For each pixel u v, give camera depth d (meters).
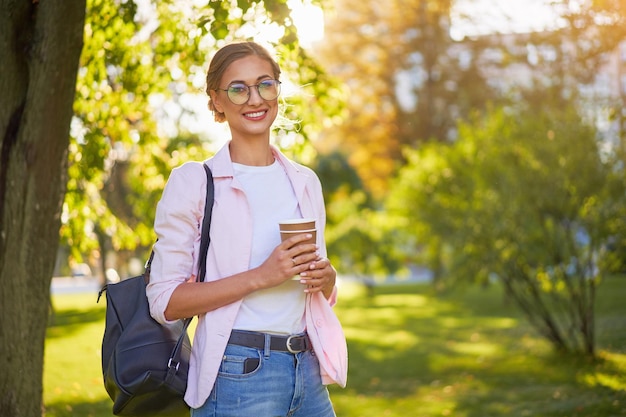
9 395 4.27
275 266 2.27
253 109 2.46
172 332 2.44
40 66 4.17
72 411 7.14
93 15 5.70
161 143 7.55
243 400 2.30
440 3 24.34
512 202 9.77
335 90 6.62
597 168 9.31
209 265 2.39
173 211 2.37
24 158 4.23
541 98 13.78
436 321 16.72
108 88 6.77
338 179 28.08
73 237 6.73
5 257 4.23
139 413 2.42
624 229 9.29
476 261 10.45
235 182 2.40
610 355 9.70
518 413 6.90
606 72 11.50
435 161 11.79
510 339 12.57
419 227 12.12
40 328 4.38
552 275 9.88
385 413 7.21
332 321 2.50
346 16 28.47
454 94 27.09
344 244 25.47
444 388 8.51
